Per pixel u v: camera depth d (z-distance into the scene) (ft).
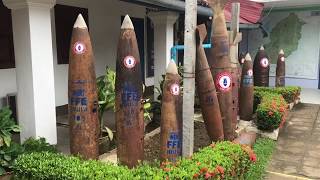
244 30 47.55
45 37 15.70
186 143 14.58
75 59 13.78
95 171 11.60
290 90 31.78
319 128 25.96
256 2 40.55
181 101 14.58
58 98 25.48
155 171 11.69
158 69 26.50
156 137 20.34
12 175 13.69
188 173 11.56
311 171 17.66
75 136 14.12
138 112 14.37
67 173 11.55
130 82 14.03
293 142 22.57
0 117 14.74
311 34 43.80
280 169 17.93
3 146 14.44
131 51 13.98
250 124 24.17
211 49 18.22
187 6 13.84
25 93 15.87
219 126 17.11
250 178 15.52
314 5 42.68
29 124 15.99
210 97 16.70
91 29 28.43
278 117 22.41
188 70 14.19
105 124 22.25
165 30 25.81
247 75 24.20
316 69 44.06
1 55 21.09
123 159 14.47
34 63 15.39
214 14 18.06
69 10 25.91
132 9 33.60
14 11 15.40
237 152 14.24
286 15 44.96
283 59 35.60
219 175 12.35
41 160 12.58
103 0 29.50
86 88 13.91
